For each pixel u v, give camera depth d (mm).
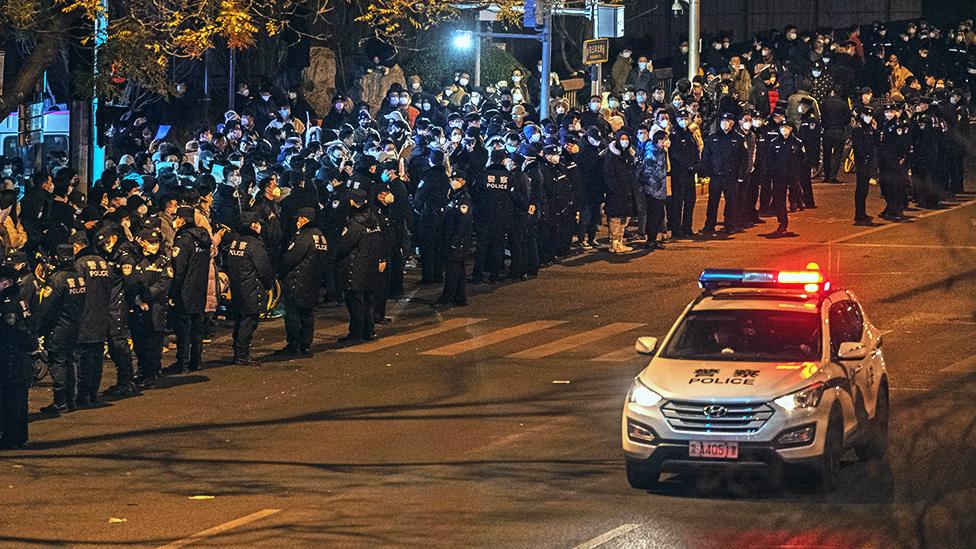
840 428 16734
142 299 24016
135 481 17734
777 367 16750
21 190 35000
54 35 27734
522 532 14773
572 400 22891
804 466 16094
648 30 71938
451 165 37656
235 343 26484
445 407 22438
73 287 22156
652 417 16500
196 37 29297
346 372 25625
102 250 24141
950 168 47719
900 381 23781
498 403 22703
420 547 14195
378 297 30547
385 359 26875
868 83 62094
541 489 16953
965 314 30234
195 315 25844
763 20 74938
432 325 30547
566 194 37625
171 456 19219
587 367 25844
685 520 15227
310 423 21375
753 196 43438
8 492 17156
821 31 67562
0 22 27109
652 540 14312
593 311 31828
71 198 28328
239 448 19688
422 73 53281
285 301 27297
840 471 17875
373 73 49844
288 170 33594
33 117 38562
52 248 27562
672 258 38344
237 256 26203
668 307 32156
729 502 16141
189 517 15758
